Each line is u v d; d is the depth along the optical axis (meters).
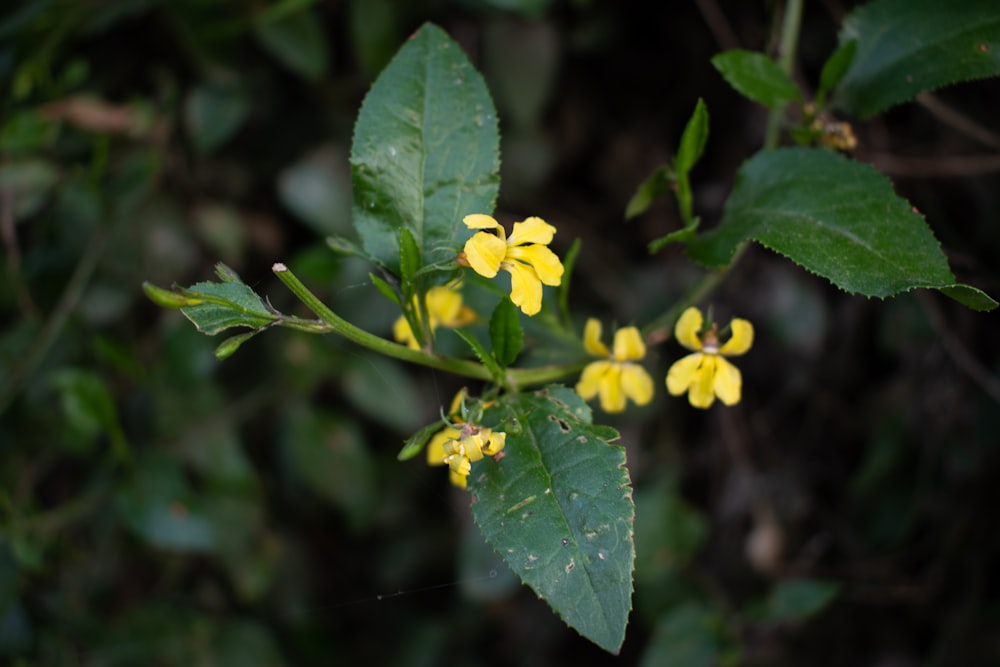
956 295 0.32
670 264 0.50
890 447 0.47
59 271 0.46
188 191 0.48
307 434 0.48
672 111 0.50
